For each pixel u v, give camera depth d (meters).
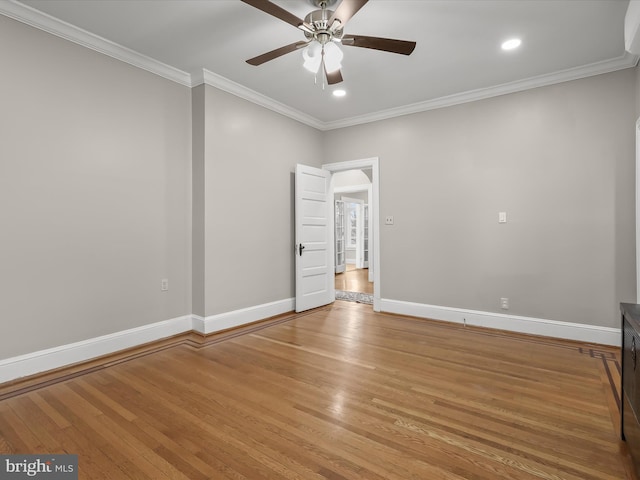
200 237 3.71
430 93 4.11
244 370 2.83
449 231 4.25
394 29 2.81
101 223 3.07
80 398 2.35
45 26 2.70
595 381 2.61
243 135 4.08
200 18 2.71
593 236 3.44
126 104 3.25
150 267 3.44
